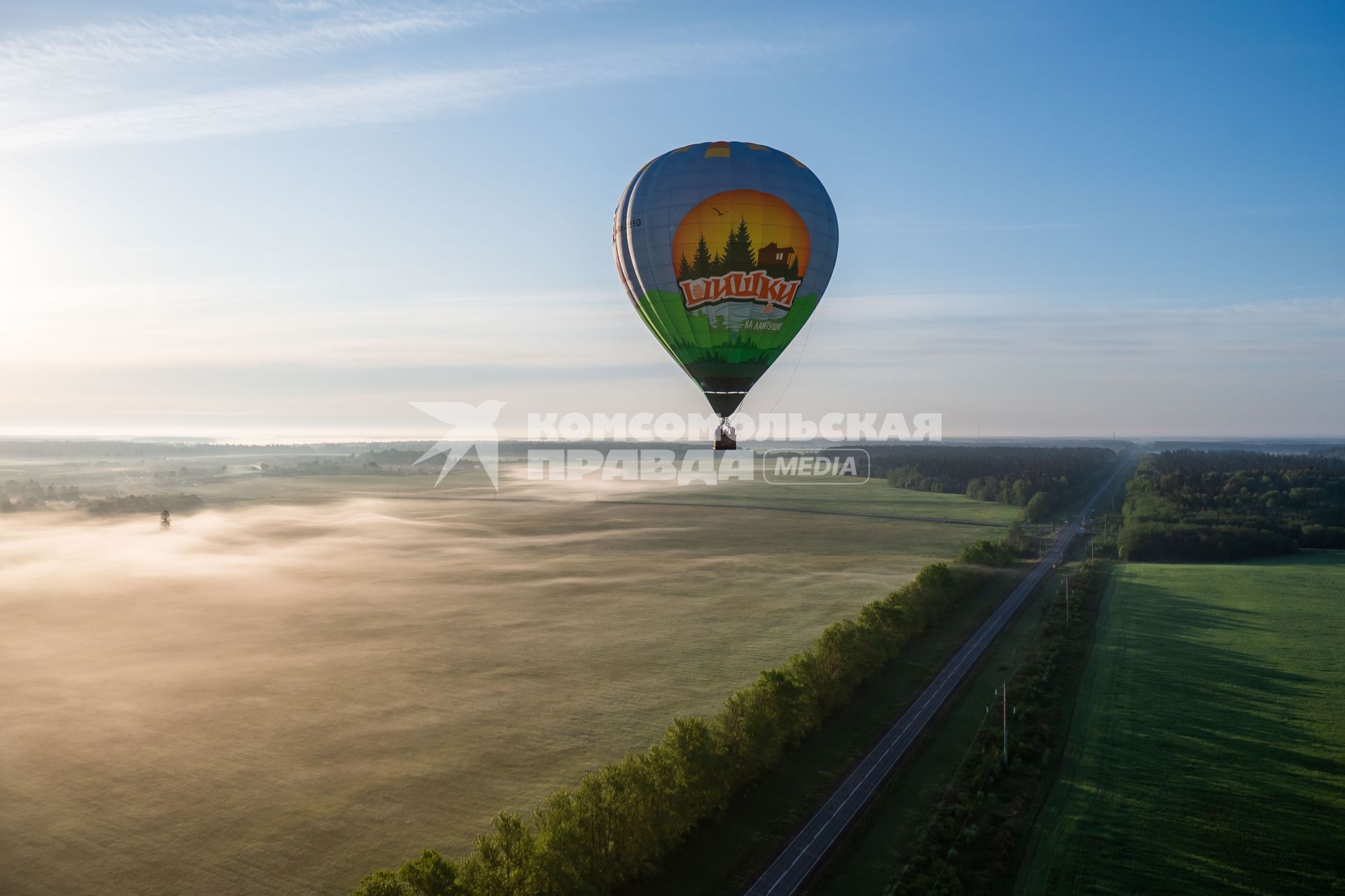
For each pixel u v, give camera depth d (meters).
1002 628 76.69
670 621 87.38
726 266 48.53
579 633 82.88
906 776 46.72
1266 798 44.38
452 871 31.83
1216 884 36.97
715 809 42.41
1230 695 59.41
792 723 48.91
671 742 42.28
